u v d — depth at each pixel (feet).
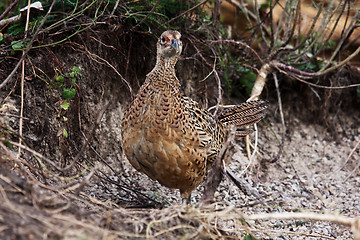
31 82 28.71
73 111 30.09
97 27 30.48
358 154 39.09
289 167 36.73
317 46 40.40
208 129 26.35
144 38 33.12
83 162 30.45
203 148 25.07
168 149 23.48
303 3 42.06
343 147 39.75
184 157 23.95
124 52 32.45
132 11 31.53
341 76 40.91
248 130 31.12
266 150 37.86
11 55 28.55
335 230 27.55
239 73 38.93
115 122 32.78
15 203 18.17
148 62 34.01
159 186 30.96
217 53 36.09
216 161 22.66
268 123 39.63
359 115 42.27
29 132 28.30
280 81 40.04
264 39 37.93
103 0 30.81
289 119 40.19
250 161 33.17
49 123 29.04
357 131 41.39
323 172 36.96
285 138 39.27
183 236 20.03
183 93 35.76
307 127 40.47
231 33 40.68
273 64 37.04
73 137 30.27
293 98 40.57
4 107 24.34
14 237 16.25
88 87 30.94
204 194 22.58
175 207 20.75
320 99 39.09
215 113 31.73
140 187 30.17
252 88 37.70
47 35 29.27
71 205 20.08
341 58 40.57
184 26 34.17
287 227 27.76
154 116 23.18
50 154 28.99
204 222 20.84
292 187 34.19
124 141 24.52
